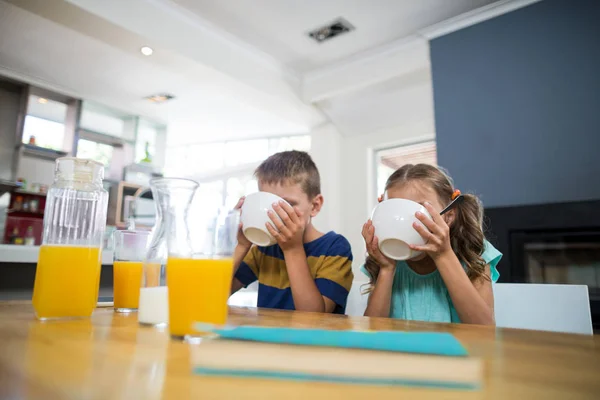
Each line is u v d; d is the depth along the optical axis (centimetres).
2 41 321
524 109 235
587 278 196
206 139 596
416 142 375
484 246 112
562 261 204
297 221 93
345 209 411
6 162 378
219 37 319
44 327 51
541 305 93
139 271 73
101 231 65
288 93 374
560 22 230
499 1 253
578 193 212
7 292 188
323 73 372
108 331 49
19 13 281
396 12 285
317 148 423
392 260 102
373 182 401
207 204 47
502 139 240
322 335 34
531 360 37
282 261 124
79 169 64
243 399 23
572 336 52
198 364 29
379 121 388
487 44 256
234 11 292
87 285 61
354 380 27
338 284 109
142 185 440
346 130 416
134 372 29
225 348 29
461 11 279
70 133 413
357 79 348
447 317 108
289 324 56
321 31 312
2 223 363
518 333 54
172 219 47
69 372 29
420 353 31
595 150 210
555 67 228
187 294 43
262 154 577
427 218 83
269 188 120
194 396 24
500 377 31
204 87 398
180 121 502
